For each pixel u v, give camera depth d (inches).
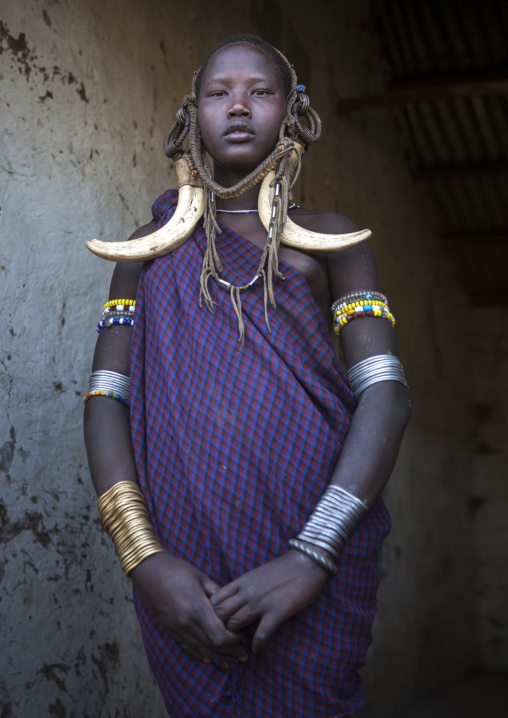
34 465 91.4
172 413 55.7
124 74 118.1
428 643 291.3
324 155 213.5
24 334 92.0
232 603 49.5
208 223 59.8
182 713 54.7
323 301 61.4
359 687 58.2
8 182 91.7
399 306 280.1
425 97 223.6
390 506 255.4
